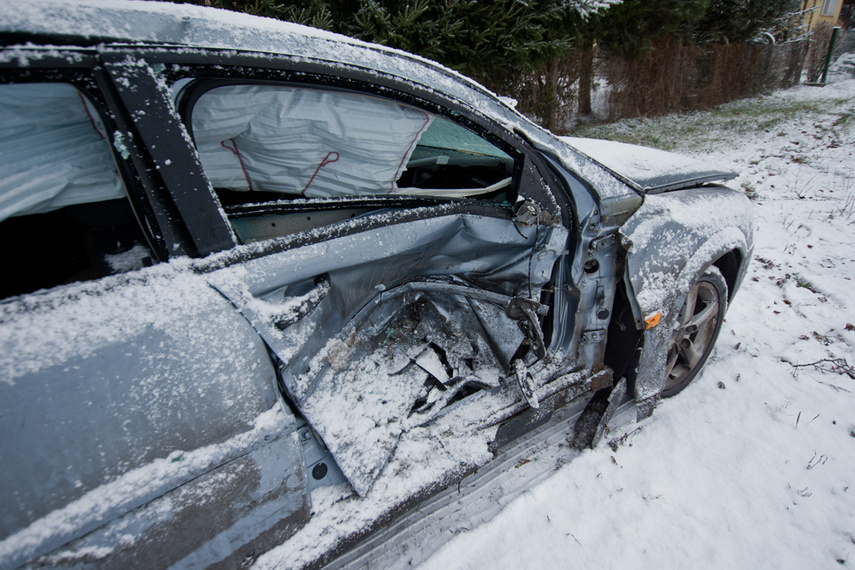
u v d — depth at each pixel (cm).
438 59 582
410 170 210
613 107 1038
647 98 1064
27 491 91
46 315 95
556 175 172
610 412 213
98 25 100
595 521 187
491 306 179
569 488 200
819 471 207
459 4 563
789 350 288
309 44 126
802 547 176
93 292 101
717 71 1180
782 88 1437
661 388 219
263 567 127
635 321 191
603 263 183
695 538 180
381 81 136
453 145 201
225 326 114
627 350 204
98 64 99
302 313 131
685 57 1101
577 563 172
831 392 252
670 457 215
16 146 102
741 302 345
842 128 830
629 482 203
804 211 499
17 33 93
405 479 152
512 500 194
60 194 111
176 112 111
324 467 140
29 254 118
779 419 235
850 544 176
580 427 222
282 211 157
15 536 90
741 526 184
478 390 180
